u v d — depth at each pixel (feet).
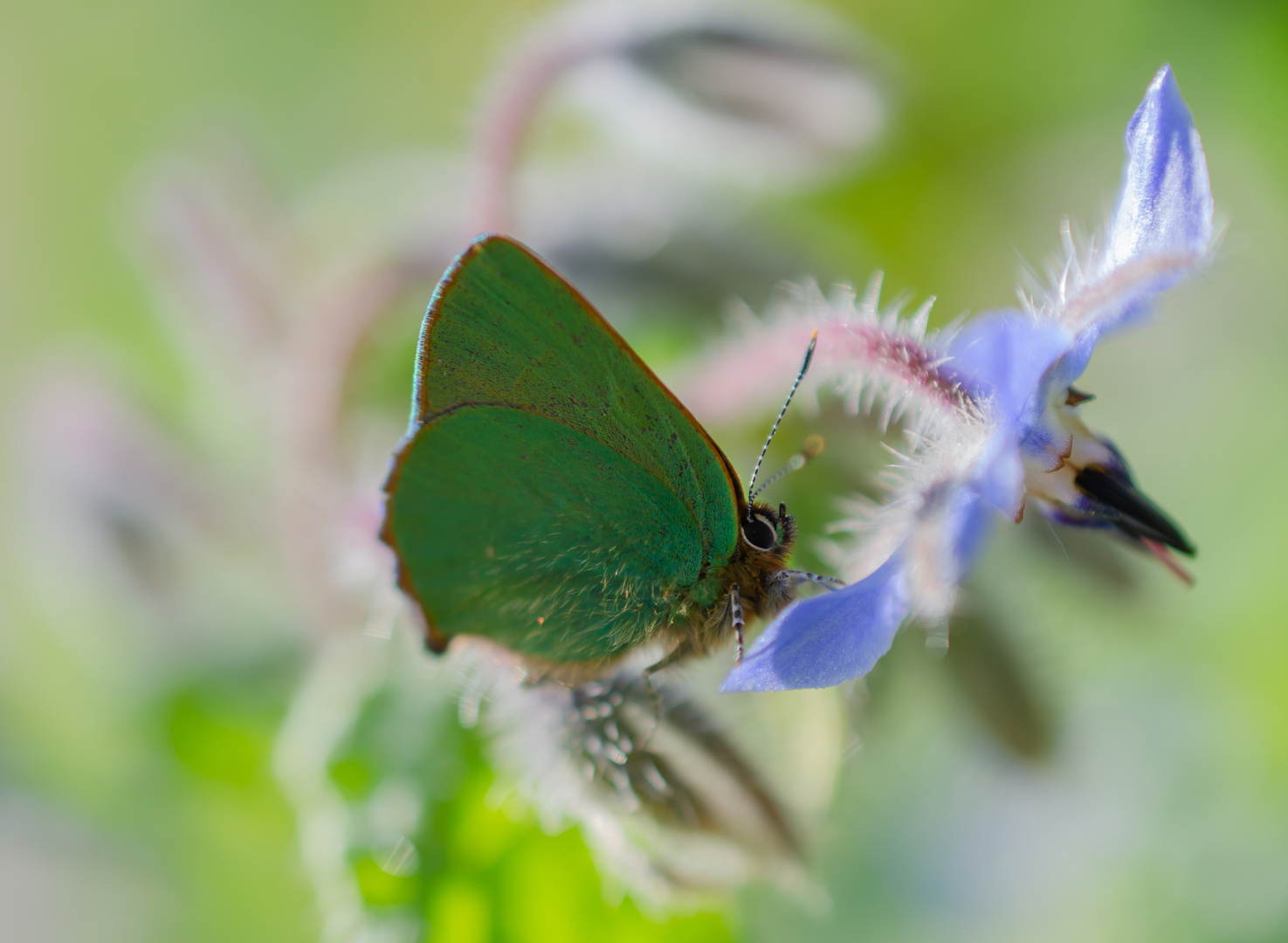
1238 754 0.87
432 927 0.79
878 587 0.73
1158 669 0.88
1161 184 0.73
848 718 0.78
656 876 0.77
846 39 0.81
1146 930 0.87
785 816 0.76
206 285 0.84
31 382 1.09
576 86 0.81
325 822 0.80
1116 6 1.04
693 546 0.76
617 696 0.76
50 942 0.87
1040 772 0.79
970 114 1.06
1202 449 0.94
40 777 0.88
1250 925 0.86
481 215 0.81
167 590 0.86
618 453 0.75
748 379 0.78
